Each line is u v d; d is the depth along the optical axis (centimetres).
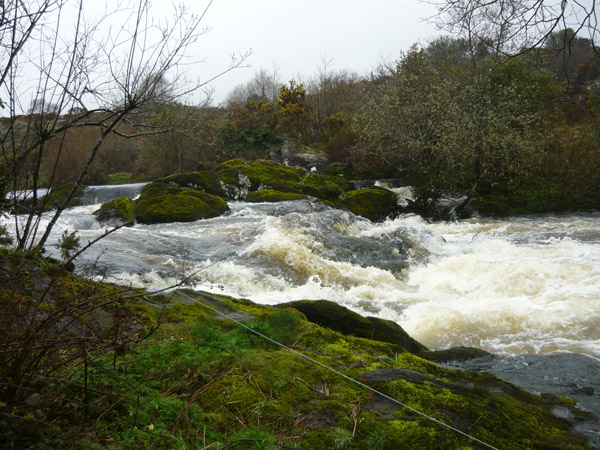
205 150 2445
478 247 1128
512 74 1848
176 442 254
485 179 1789
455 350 561
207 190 1723
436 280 925
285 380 347
